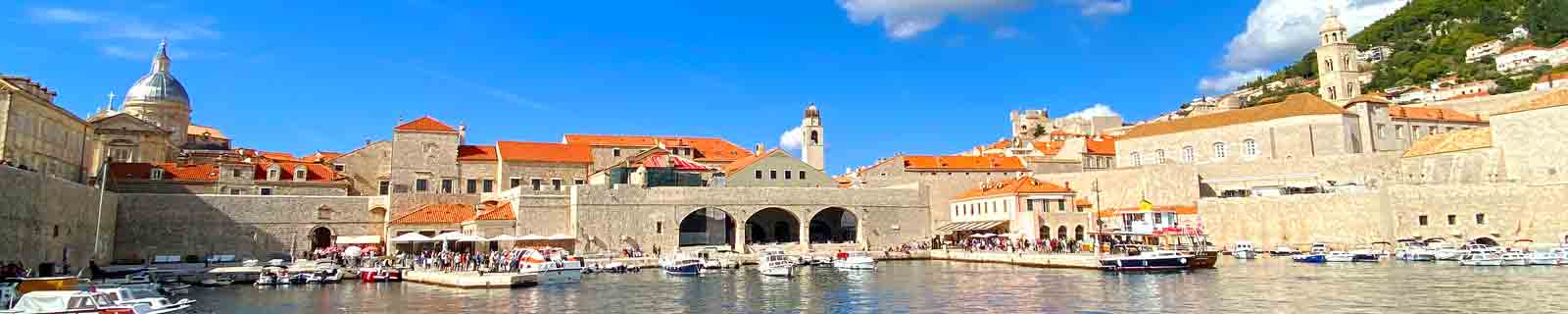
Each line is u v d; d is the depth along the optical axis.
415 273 57.66
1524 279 52.19
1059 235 88.44
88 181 80.12
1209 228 88.44
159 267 62.84
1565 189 73.06
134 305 34.94
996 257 77.38
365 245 77.50
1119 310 41.75
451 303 45.69
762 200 83.94
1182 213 90.44
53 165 72.94
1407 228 75.31
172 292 49.22
